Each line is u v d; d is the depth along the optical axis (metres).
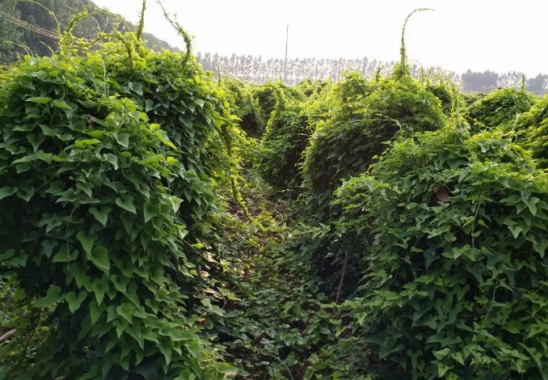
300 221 4.51
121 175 2.00
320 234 3.71
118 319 1.84
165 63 3.01
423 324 2.18
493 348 2.03
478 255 2.16
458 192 2.35
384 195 2.49
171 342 1.90
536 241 2.16
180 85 2.90
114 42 3.17
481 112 5.14
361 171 3.71
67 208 1.94
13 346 2.23
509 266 2.15
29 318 2.20
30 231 1.93
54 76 2.04
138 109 2.56
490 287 2.18
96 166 1.92
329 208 3.94
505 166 2.33
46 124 1.98
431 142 2.62
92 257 1.83
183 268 2.48
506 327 2.08
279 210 5.96
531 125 3.52
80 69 2.31
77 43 2.91
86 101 2.11
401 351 2.31
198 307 2.87
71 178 1.84
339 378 2.49
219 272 3.49
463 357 2.04
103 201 1.90
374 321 2.46
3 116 1.98
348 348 2.60
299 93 11.83
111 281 1.89
